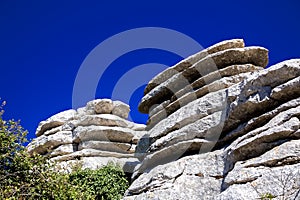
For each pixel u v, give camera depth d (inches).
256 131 439.2
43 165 527.2
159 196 481.4
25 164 474.9
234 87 500.4
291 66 435.2
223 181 461.1
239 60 592.4
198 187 476.1
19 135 488.1
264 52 589.3
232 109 487.5
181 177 493.7
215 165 485.4
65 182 490.6
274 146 418.6
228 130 509.7
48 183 474.0
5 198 421.4
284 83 440.1
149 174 537.0
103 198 669.3
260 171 403.9
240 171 420.5
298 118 415.8
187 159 515.2
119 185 695.1
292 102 428.8
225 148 494.6
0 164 471.8
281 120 420.2
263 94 457.4
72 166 751.7
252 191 391.5
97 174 687.7
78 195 507.5
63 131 913.5
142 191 518.3
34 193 455.5
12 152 480.1
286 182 374.3
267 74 453.7
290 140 408.5
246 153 440.5
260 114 467.2
